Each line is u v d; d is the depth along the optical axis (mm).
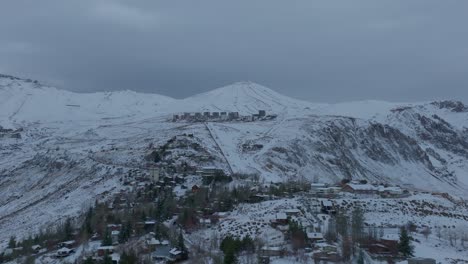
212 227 195250
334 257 155875
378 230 187125
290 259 154625
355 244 167500
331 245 164250
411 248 167875
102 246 174000
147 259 154375
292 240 168875
